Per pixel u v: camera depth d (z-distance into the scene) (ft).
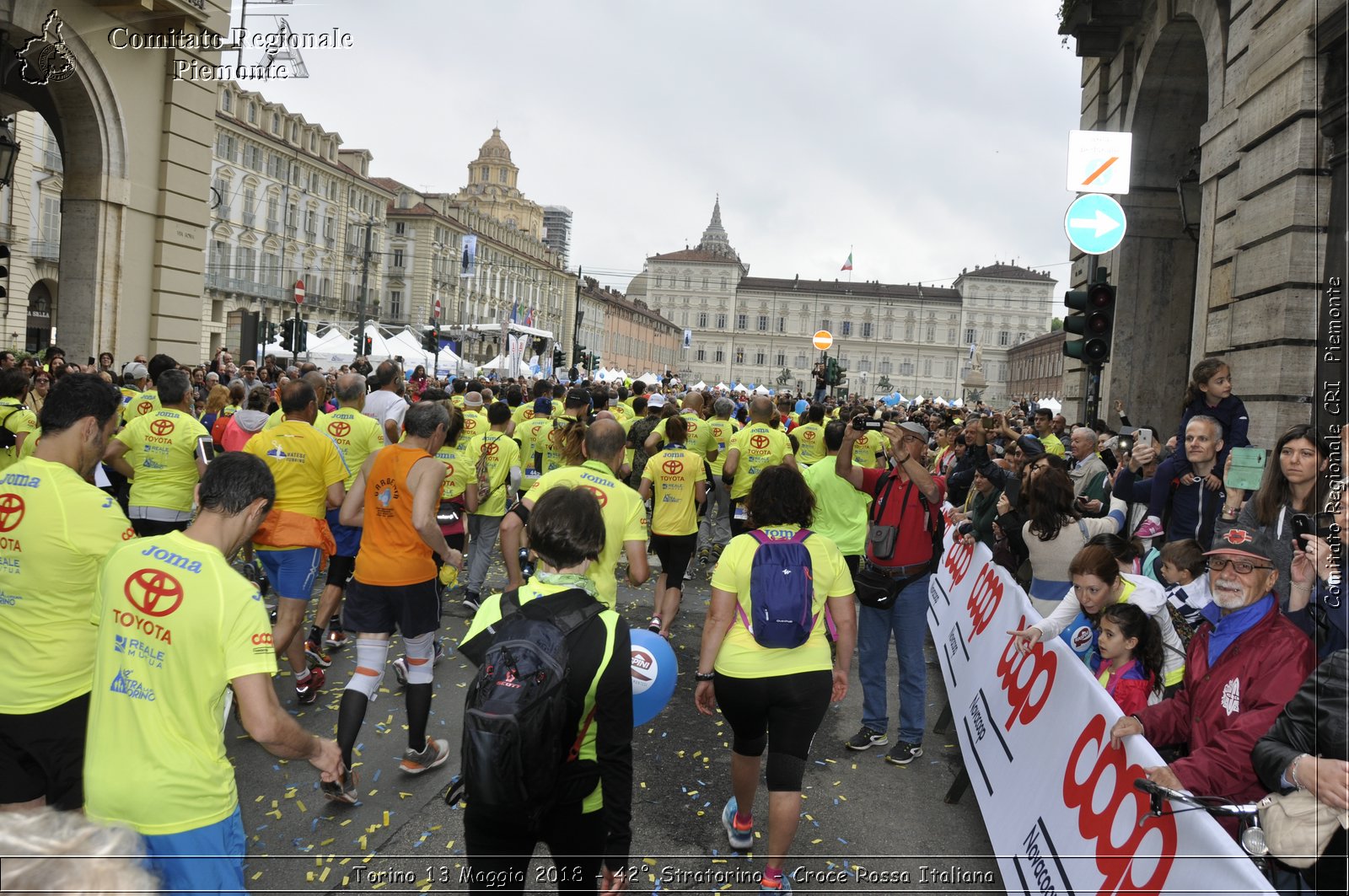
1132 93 41.78
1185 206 41.22
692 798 14.84
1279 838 7.34
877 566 16.94
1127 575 12.82
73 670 10.19
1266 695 9.14
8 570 9.92
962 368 422.82
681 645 24.07
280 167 170.50
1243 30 28.04
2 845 3.32
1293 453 11.27
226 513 8.45
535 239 320.09
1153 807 8.15
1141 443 19.86
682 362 444.55
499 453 25.80
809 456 37.42
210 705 8.05
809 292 433.89
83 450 10.63
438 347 104.53
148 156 50.26
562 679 8.13
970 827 14.20
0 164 36.22
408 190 233.76
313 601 26.03
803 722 11.72
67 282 47.83
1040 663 12.47
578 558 8.94
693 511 23.82
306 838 13.01
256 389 29.99
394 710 18.35
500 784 7.75
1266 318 25.13
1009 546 19.01
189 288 53.42
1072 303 31.86
